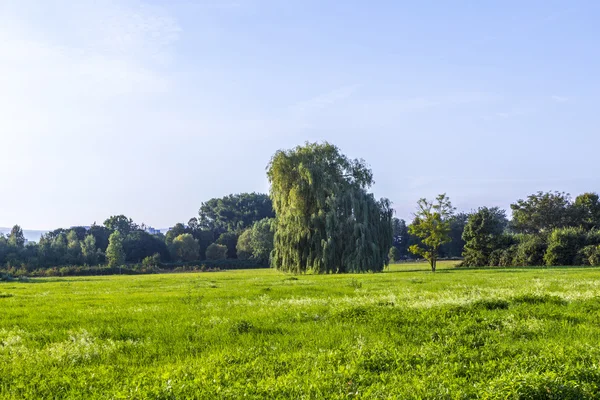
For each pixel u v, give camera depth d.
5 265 101.56
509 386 7.78
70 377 9.69
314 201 66.06
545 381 7.83
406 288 28.55
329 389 8.48
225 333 13.77
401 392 8.14
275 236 68.12
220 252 145.62
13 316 19.27
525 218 105.88
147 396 8.04
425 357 10.32
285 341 12.54
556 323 13.86
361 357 10.16
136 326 15.63
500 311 15.93
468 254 88.25
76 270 94.88
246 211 190.88
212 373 9.57
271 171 69.12
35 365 10.79
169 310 19.81
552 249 75.38
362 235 63.12
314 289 29.23
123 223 180.75
